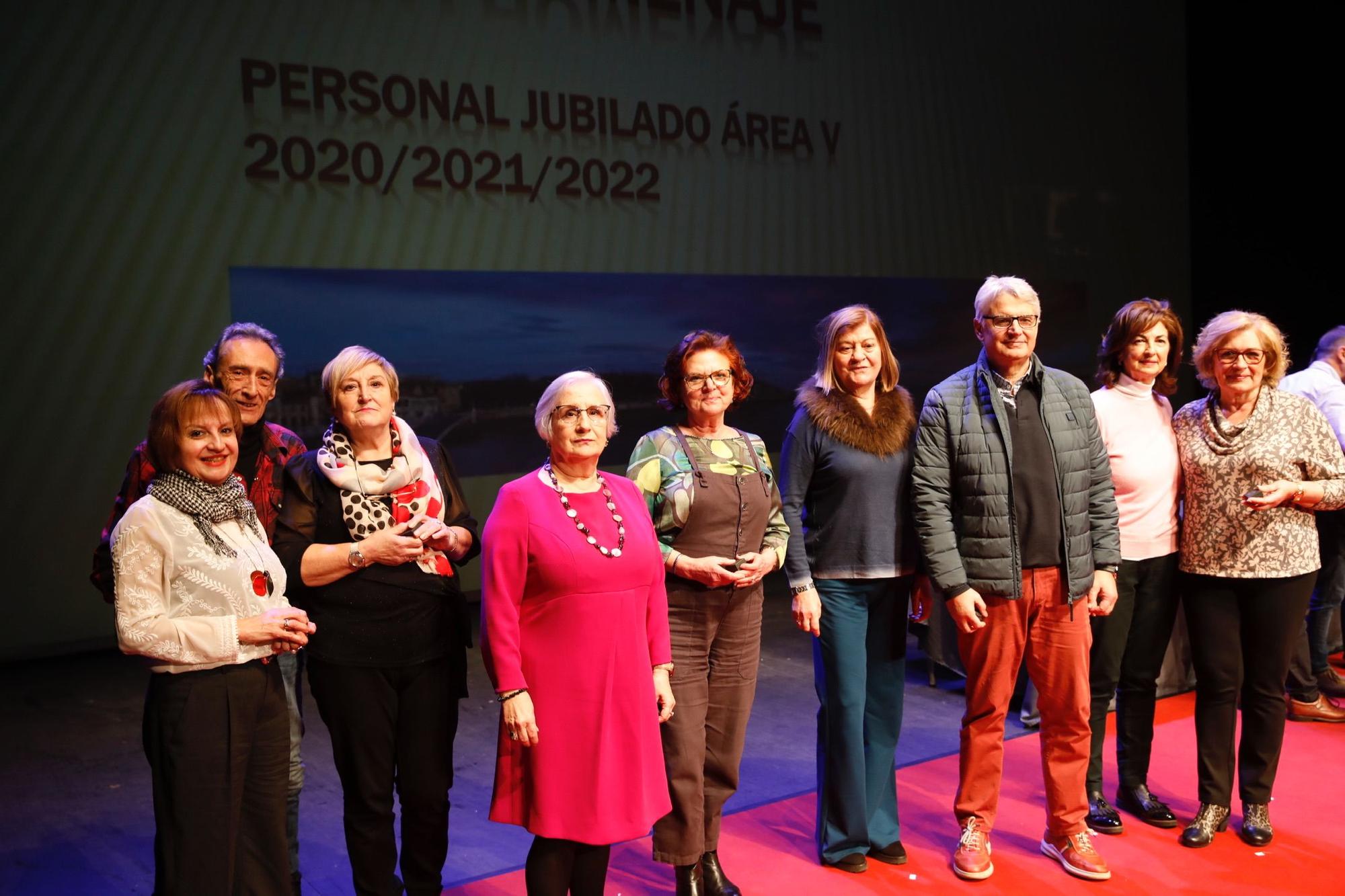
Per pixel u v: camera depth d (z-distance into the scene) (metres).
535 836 2.36
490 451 7.65
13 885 3.14
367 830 2.42
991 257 9.87
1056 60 10.19
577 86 7.84
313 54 6.86
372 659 2.36
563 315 7.86
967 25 9.69
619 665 2.34
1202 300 10.95
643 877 3.02
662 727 2.70
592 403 2.38
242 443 2.65
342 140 6.97
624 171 8.05
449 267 7.39
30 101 6.06
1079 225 10.40
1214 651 3.15
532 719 2.28
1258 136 10.09
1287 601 3.08
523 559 2.32
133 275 6.38
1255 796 3.14
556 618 2.32
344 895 3.00
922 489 2.91
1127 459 3.28
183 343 6.55
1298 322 9.75
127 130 6.32
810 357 8.98
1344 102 9.19
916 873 3.01
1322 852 3.07
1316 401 4.30
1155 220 10.86
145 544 2.06
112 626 6.44
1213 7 10.48
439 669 2.46
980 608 2.87
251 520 2.24
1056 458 2.89
